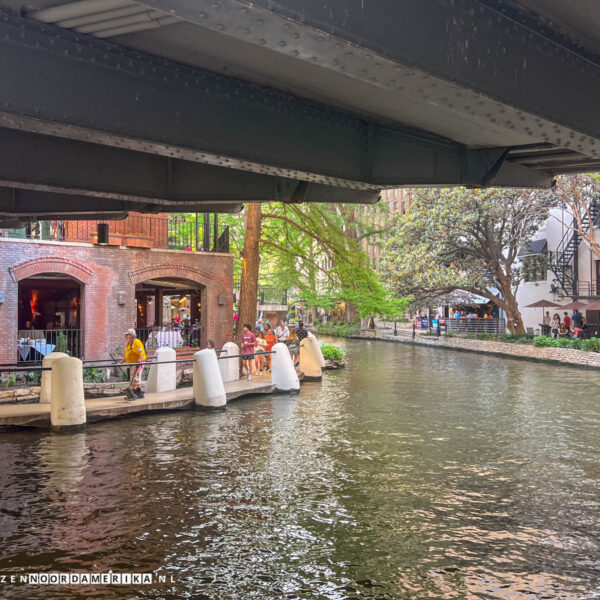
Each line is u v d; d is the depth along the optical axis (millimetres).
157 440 12547
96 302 22266
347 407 16984
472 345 40969
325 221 24125
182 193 9070
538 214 36750
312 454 11414
